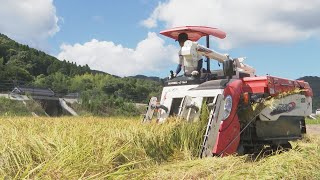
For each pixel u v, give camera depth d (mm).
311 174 5914
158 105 8984
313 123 29172
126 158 5926
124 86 67875
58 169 4328
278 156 6711
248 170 5445
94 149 5574
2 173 4324
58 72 123062
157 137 7320
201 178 5242
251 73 10758
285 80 9805
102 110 46781
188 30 9898
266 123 9289
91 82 103812
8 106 37375
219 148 7504
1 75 85312
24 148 5031
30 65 123188
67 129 7176
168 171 5574
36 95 51281
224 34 10375
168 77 9742
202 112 8078
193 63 9328
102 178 4391
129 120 10242
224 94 7875
